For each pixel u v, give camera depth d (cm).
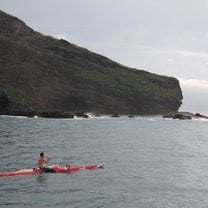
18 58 17900
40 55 18525
